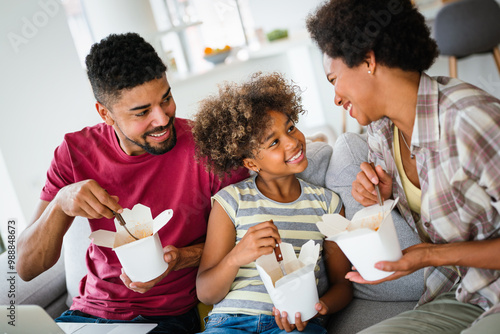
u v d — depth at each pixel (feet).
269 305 3.95
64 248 5.52
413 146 3.22
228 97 4.13
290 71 12.90
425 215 3.31
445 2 10.32
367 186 3.56
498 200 2.90
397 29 2.98
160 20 12.25
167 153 4.54
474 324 2.91
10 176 8.10
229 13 13.23
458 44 9.89
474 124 2.88
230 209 4.23
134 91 3.91
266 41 13.42
